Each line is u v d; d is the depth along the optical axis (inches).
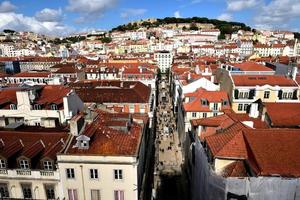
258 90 2432.3
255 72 2979.8
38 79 5103.3
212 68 4547.2
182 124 2994.6
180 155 3016.7
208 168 1400.1
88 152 1443.2
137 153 1454.2
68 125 1914.4
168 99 5831.7
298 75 2810.0
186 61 7096.5
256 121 1902.1
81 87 3467.0
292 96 2456.9
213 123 1987.0
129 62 6392.7
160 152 3090.6
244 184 1201.4
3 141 1598.2
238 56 7165.4
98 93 3046.3
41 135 1625.2
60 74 5187.0
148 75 4803.2
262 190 1151.6
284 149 1307.8
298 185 1121.4
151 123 2881.4
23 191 1503.4
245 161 1339.8
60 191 1487.5
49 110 2064.5
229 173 1314.0
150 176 2345.0
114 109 2571.4
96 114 1888.5
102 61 6742.1
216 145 1451.8
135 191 1460.4
